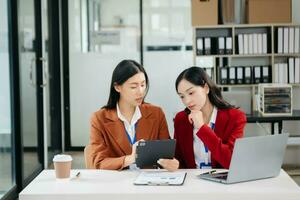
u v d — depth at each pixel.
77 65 7.40
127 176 2.48
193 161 2.85
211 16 5.93
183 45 7.27
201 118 2.65
